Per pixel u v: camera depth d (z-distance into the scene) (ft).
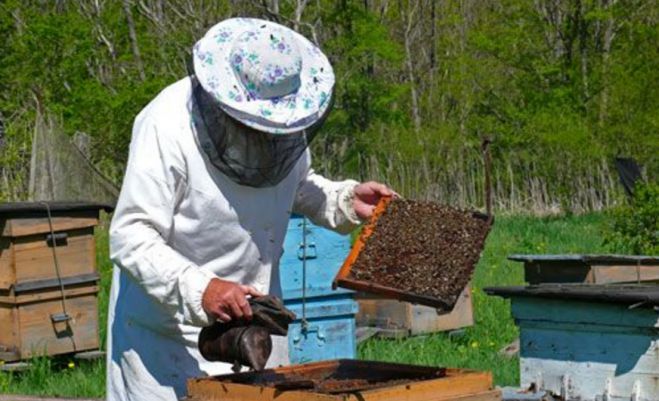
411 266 14.53
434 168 121.08
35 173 72.84
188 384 13.23
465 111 132.77
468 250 14.66
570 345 23.38
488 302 49.42
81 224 38.01
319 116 15.29
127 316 16.75
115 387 17.04
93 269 38.50
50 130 73.67
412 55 158.51
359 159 125.08
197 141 15.44
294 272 36.04
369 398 11.91
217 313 14.23
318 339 36.60
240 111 14.73
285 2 131.75
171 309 14.92
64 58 106.93
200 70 14.87
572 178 117.70
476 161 122.21
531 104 130.00
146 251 15.12
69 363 37.42
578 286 24.40
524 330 24.14
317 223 17.54
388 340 42.37
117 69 130.62
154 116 15.66
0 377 34.09
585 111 131.23
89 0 136.15
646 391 22.41
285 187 16.53
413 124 135.95
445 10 156.87
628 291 22.79
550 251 72.08
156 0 139.03
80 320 38.17
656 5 137.59
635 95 118.32
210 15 128.26
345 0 123.24
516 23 137.39
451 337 43.39
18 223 36.68
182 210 15.74
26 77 105.60
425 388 12.39
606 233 57.77
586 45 139.33
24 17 114.32
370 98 126.41
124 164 107.34
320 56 15.60
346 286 14.43
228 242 16.05
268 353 14.12
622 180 74.02
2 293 37.06
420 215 15.25
